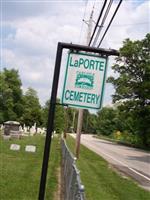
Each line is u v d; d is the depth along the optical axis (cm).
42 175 712
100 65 705
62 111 9144
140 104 7256
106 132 13550
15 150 3002
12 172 1778
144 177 2255
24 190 1367
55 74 714
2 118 11350
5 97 11531
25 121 10150
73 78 704
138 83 7219
